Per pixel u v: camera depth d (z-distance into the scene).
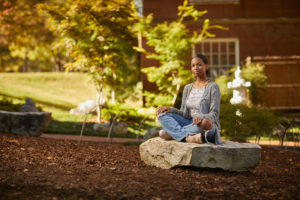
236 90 10.54
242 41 14.70
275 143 8.38
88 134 9.53
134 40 12.78
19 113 7.66
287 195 3.11
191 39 12.15
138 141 8.18
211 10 14.73
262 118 7.73
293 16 14.89
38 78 19.16
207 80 4.14
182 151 3.98
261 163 5.38
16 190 3.13
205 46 14.71
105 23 11.49
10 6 18.17
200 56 4.13
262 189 3.33
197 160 3.87
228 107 7.86
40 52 26.08
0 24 18.94
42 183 3.38
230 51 14.76
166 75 13.80
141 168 4.34
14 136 7.00
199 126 3.78
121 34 12.16
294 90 13.47
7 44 23.61
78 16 11.38
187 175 3.88
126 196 3.06
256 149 4.12
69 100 16.50
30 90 17.17
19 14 19.89
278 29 14.80
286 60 13.52
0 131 7.59
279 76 13.52
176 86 12.36
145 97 13.92
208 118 3.79
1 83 17.84
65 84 18.89
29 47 24.02
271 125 7.83
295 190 3.28
